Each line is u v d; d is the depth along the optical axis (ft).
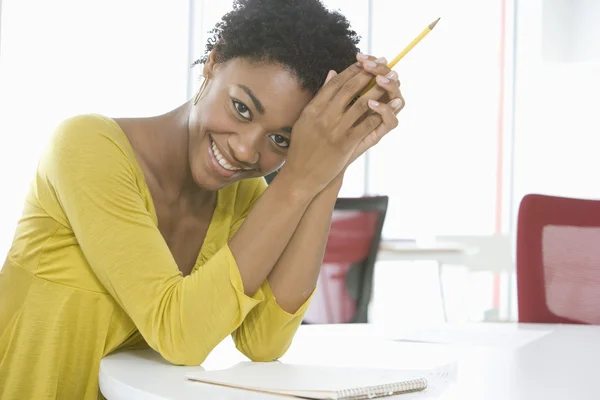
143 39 14.17
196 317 3.33
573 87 19.16
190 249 4.19
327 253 6.85
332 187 3.87
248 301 3.40
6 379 3.73
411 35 18.93
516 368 3.43
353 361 3.63
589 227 6.45
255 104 3.52
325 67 3.60
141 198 3.68
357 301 6.84
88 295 3.68
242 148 3.59
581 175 18.95
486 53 20.08
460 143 20.08
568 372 3.35
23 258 3.75
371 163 18.72
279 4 3.62
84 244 3.48
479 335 4.61
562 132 19.33
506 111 20.26
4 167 12.94
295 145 3.51
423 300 19.02
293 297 3.77
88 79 13.66
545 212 6.48
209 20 14.83
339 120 3.45
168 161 3.95
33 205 3.77
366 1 17.93
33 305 3.71
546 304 6.36
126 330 3.74
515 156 20.20
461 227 20.07
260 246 3.44
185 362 3.40
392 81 3.51
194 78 14.74
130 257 3.40
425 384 2.88
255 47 3.52
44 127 13.25
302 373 3.15
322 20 3.71
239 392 2.78
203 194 4.16
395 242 14.88
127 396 2.89
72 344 3.69
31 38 13.16
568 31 19.85
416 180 19.62
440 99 19.92
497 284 20.01
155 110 14.35
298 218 3.53
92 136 3.57
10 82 13.01
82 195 3.46
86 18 13.62
